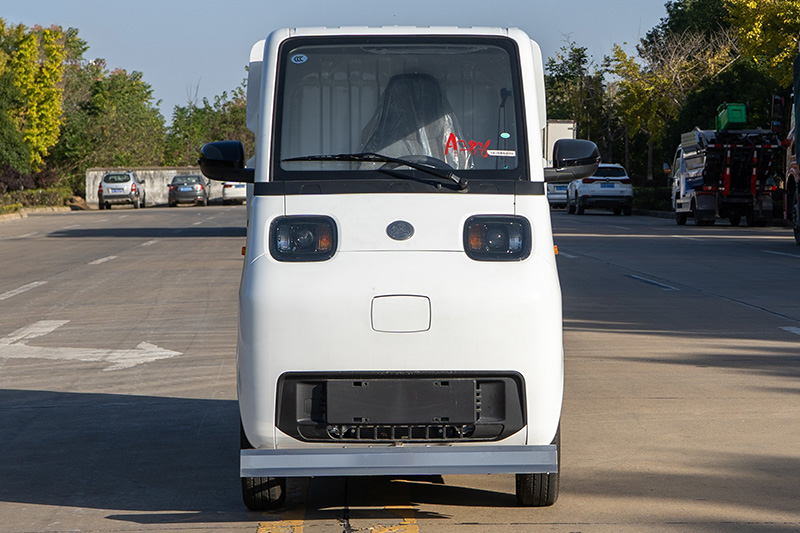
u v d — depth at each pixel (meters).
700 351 17.34
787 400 13.73
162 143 157.12
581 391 14.36
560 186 85.81
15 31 107.56
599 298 24.28
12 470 10.82
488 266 8.41
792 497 9.62
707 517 9.05
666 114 98.75
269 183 8.93
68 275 31.45
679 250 38.09
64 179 123.12
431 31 9.58
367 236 8.53
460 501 9.59
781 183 59.12
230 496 9.83
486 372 8.23
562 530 8.70
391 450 8.07
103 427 12.68
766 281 27.70
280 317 8.20
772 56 70.19
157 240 46.09
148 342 18.92
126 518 9.18
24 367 16.75
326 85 9.35
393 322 8.19
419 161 9.12
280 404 8.22
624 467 10.70
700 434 12.02
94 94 131.62
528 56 9.47
